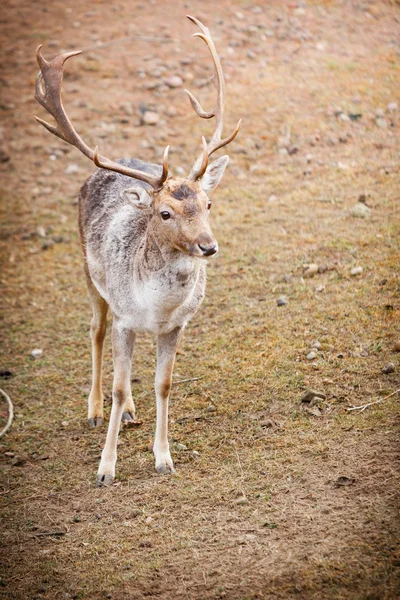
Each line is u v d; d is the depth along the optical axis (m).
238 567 7.66
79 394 11.66
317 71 19.91
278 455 9.33
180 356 11.84
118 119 19.16
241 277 13.45
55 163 18.42
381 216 14.22
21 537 8.73
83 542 8.49
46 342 13.06
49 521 8.95
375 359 10.75
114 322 9.69
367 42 21.06
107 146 18.17
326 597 7.09
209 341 12.02
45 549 8.47
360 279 12.55
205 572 7.68
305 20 22.23
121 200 10.30
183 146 17.83
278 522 8.19
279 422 9.98
